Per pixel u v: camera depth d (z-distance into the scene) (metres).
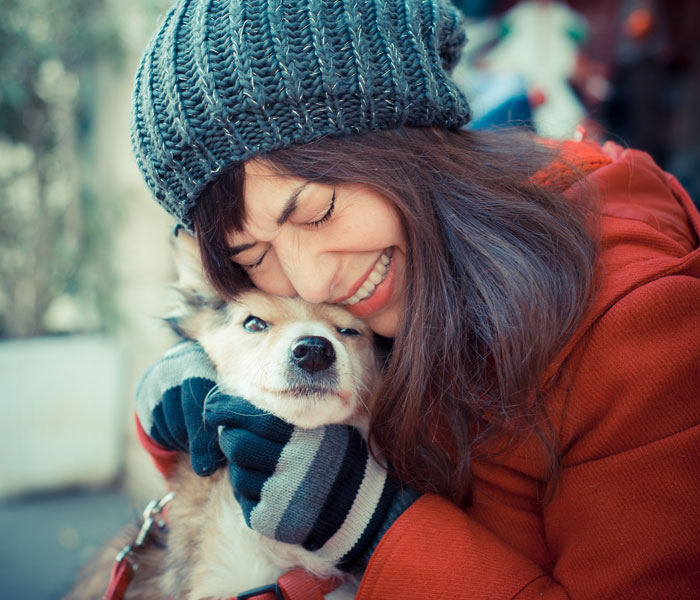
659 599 0.97
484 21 3.88
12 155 4.23
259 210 1.06
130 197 4.09
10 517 3.66
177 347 1.53
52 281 4.21
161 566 1.54
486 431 1.12
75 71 4.14
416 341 1.12
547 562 1.16
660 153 4.39
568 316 1.05
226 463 1.38
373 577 1.10
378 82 1.05
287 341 1.28
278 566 1.35
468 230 1.11
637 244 1.15
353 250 1.10
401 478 1.20
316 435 1.22
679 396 0.99
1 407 3.82
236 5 1.02
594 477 1.03
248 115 1.02
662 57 4.31
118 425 4.14
